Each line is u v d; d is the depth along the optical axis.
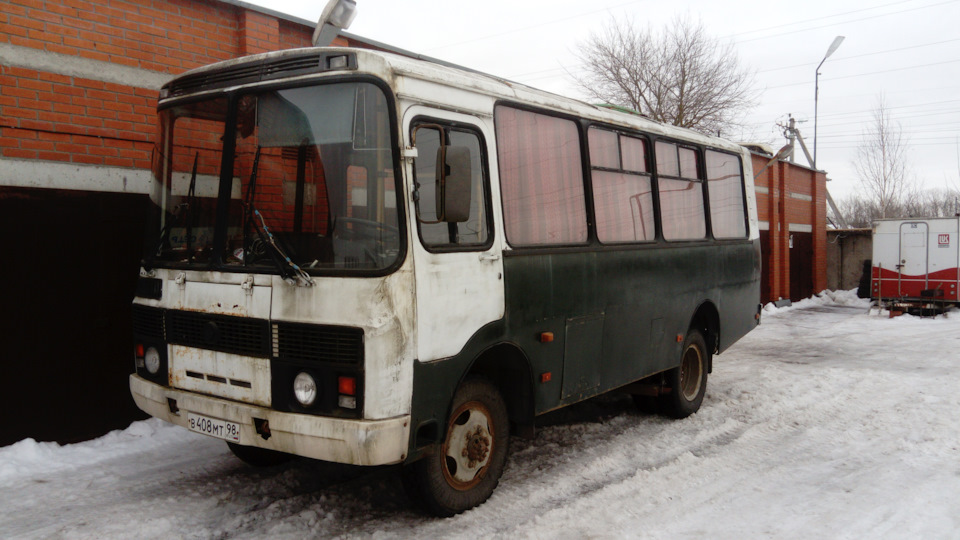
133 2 6.27
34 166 5.67
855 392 8.82
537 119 5.33
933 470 5.80
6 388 5.56
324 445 3.84
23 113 5.60
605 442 6.54
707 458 6.06
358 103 4.00
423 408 4.12
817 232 23.19
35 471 5.32
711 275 7.88
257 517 4.59
